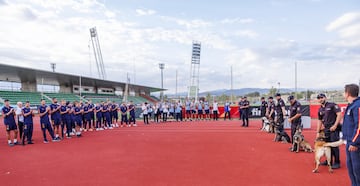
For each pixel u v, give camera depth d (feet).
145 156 26.13
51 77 114.11
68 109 42.50
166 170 20.63
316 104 73.87
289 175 18.85
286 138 34.09
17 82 121.70
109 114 58.03
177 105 79.46
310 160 23.50
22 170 21.59
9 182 18.38
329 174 18.99
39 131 53.98
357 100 13.56
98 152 28.78
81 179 18.69
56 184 17.70
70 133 44.62
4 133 50.96
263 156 25.39
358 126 13.05
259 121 73.31
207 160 23.91
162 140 37.32
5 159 26.04
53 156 27.17
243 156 25.49
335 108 20.67
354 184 13.87
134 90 198.70
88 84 150.20
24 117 35.78
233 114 86.43
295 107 29.14
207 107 84.07
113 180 18.30
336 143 19.07
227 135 42.29
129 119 64.85
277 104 35.14
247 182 17.34
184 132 47.62
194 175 19.13
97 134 46.44
